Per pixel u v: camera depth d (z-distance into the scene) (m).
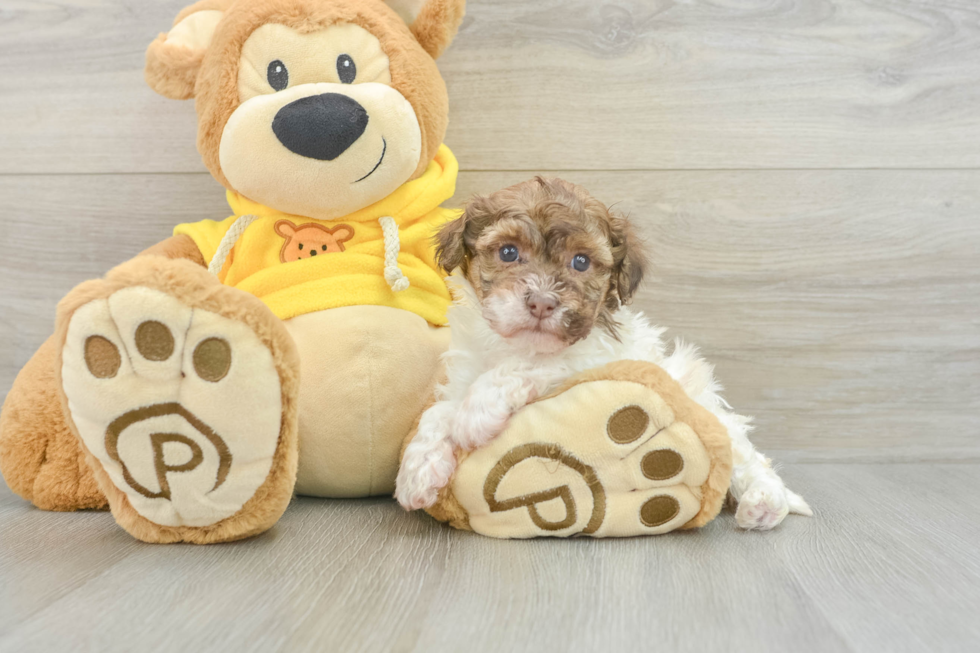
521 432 1.41
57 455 1.57
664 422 1.38
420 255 1.80
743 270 2.17
